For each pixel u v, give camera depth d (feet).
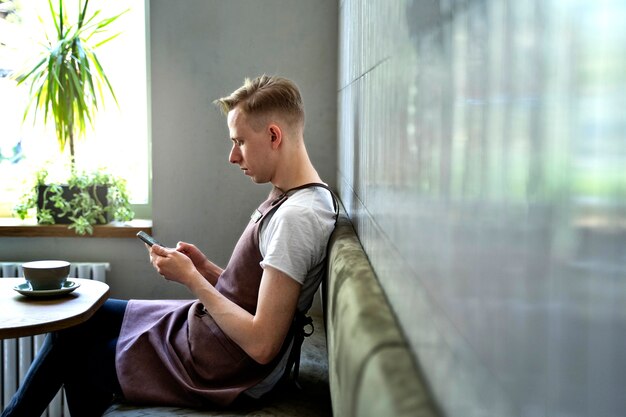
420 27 2.15
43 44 9.67
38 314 5.24
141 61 10.14
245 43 9.21
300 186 5.20
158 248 5.10
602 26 0.77
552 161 0.93
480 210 1.35
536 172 1.00
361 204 4.61
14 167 10.38
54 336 5.76
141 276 9.44
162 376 5.08
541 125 0.98
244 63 9.23
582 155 0.83
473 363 1.36
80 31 9.38
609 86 0.75
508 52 1.16
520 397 1.06
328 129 9.33
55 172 9.57
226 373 4.98
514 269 1.11
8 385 9.12
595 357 0.80
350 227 5.18
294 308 4.78
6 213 10.25
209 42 9.18
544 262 0.96
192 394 4.93
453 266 1.58
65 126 9.29
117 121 10.20
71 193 9.34
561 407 0.90
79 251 9.43
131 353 5.22
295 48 9.23
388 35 3.08
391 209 2.84
